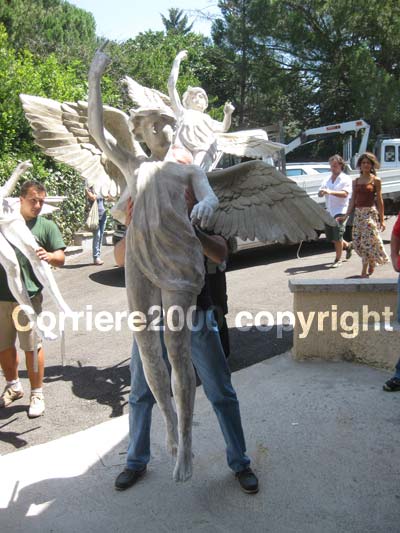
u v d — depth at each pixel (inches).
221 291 166.4
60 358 234.7
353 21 1030.4
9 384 188.1
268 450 143.0
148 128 102.5
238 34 1093.1
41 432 168.2
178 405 99.7
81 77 765.9
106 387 201.3
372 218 313.0
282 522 115.6
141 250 94.3
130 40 1186.6
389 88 979.9
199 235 109.5
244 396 176.7
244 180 109.9
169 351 96.7
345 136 837.8
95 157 123.3
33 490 131.3
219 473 134.6
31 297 178.5
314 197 438.3
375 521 114.4
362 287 195.3
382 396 170.2
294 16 1039.6
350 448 141.9
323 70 1102.4
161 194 93.7
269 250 475.5
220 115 984.9
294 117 1210.6
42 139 118.8
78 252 501.7
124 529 115.6
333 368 195.8
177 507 122.2
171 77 136.1
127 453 137.6
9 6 898.7
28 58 531.5
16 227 163.0
